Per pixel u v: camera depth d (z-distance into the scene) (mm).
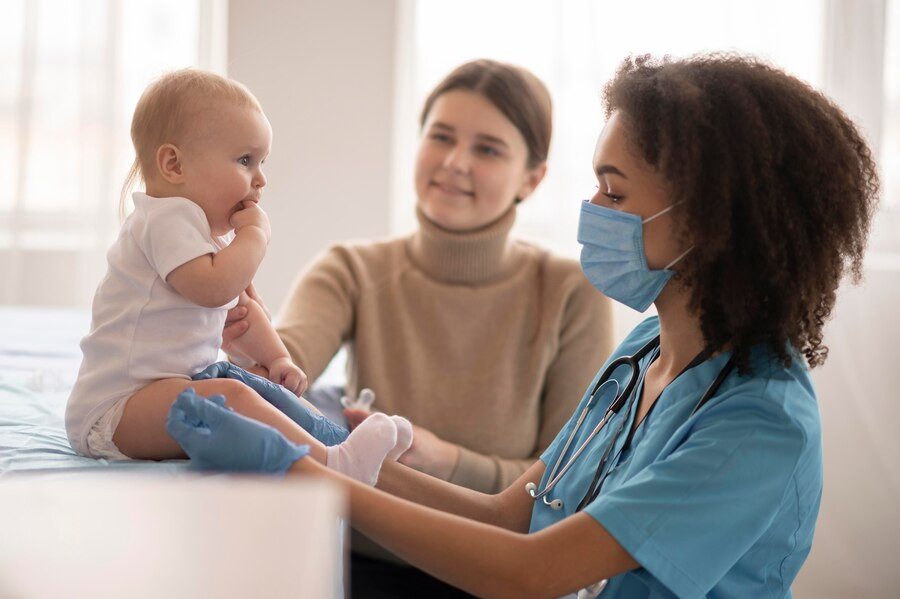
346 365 2123
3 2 3043
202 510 690
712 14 2758
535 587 994
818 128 1104
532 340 2008
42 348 2025
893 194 2670
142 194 1206
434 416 1956
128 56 3020
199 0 2963
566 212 2832
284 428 1104
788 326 1081
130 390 1153
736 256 1079
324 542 688
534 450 1979
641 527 992
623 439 1206
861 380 2703
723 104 1095
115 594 681
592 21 2795
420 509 1020
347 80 3117
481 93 1995
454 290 2041
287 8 3094
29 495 689
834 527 2742
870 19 2707
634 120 1152
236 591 682
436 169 2020
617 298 1249
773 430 1037
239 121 1215
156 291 1172
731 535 1008
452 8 2945
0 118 3064
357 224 3160
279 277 3176
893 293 2670
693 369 1155
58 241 3100
